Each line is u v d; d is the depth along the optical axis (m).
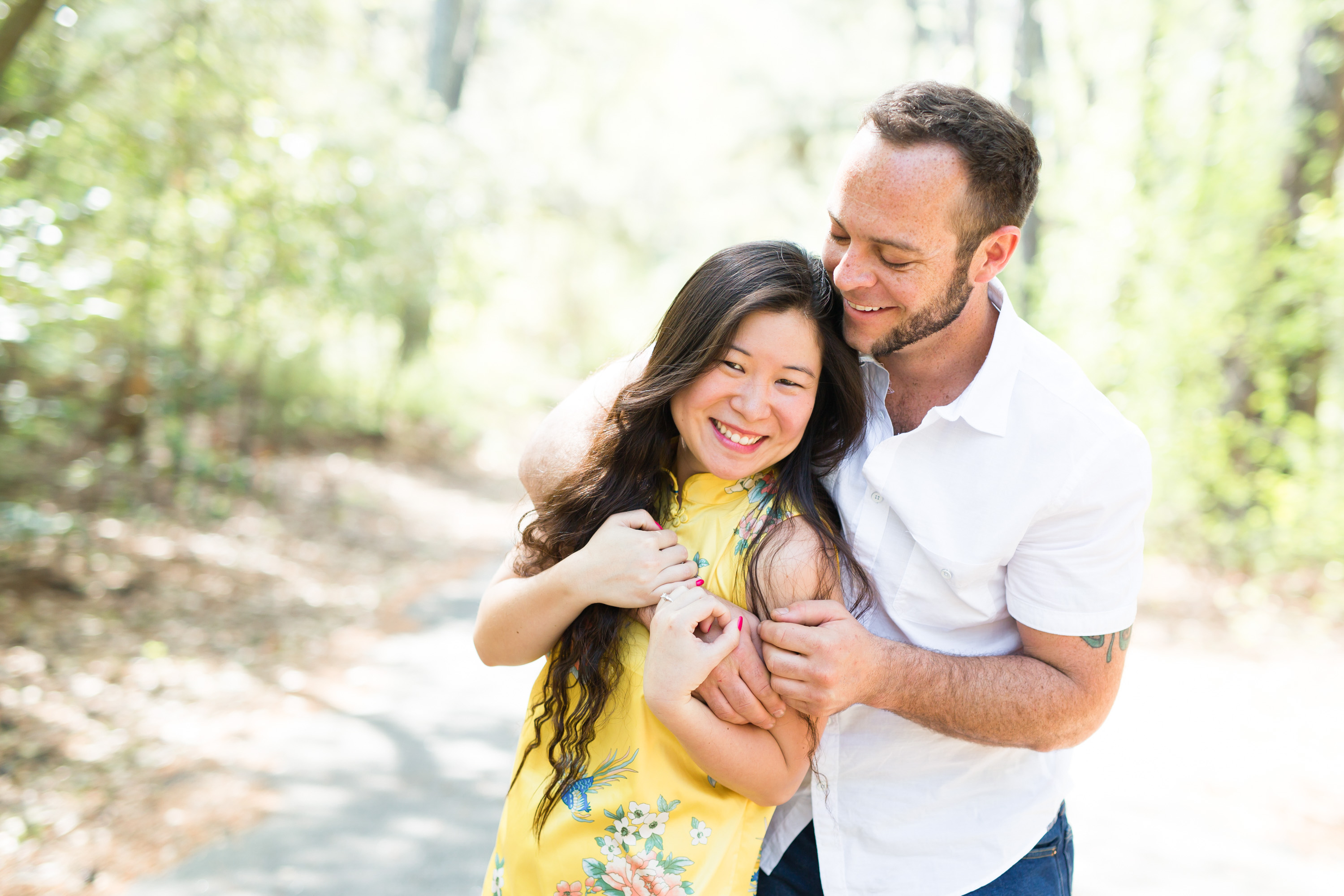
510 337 21.47
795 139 19.33
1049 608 1.64
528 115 22.25
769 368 1.54
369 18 10.00
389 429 13.28
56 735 4.11
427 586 7.39
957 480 1.65
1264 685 5.61
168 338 8.32
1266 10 7.29
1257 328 7.14
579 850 1.59
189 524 7.38
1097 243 7.54
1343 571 6.96
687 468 1.75
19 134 4.96
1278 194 7.13
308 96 8.60
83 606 5.49
